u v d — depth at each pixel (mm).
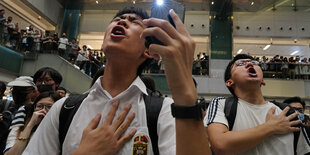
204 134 508
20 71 7387
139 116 707
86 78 7742
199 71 9844
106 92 772
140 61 804
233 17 11406
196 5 11102
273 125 998
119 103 747
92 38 12453
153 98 771
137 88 768
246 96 1210
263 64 9320
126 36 733
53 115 784
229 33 10906
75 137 701
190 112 486
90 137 648
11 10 10000
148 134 680
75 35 11922
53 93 1424
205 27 11258
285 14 11352
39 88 1804
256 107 1155
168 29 476
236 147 938
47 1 11086
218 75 9828
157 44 488
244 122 1097
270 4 11039
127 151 651
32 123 1227
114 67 787
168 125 686
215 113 1135
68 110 772
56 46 7582
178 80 481
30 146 752
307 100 8820
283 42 11672
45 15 10953
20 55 7418
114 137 650
